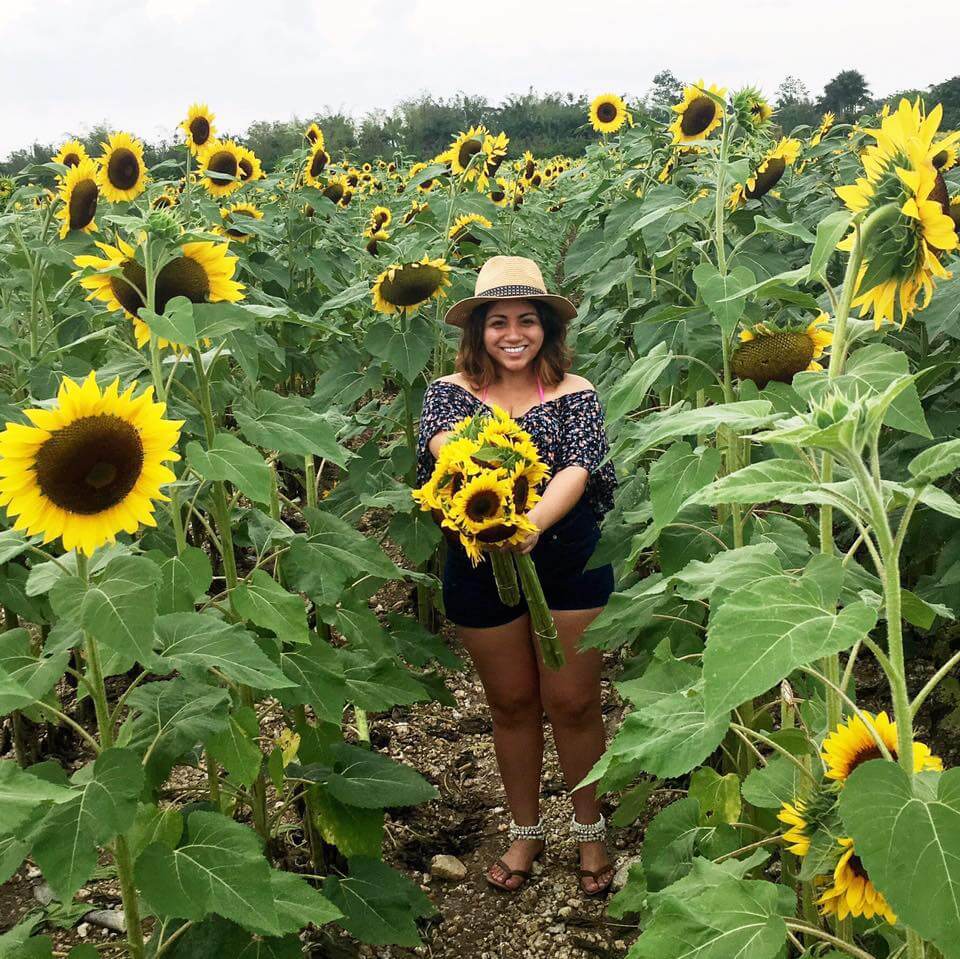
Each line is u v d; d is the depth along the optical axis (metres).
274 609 2.80
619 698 4.86
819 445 1.62
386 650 3.43
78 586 2.08
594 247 5.48
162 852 2.26
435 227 6.44
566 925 3.59
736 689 1.41
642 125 5.96
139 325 2.84
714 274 3.04
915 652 4.67
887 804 1.46
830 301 3.62
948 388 4.24
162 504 3.24
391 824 4.19
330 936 3.35
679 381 4.67
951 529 4.14
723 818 2.68
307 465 4.32
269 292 6.98
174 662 2.37
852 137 8.69
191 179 6.84
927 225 1.83
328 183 7.69
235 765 2.59
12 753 4.62
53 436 1.99
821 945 2.29
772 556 1.83
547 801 4.37
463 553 3.75
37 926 3.50
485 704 5.16
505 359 3.75
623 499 4.09
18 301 6.04
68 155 6.54
